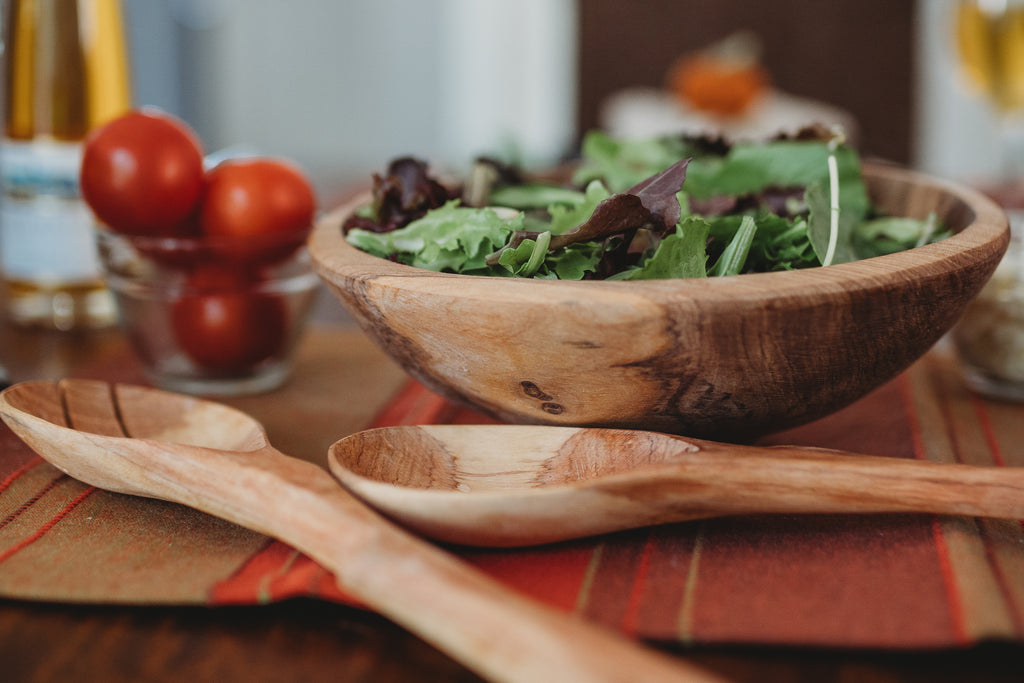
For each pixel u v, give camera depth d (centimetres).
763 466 37
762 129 113
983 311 50
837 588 36
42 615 36
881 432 47
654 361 37
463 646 30
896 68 152
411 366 41
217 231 51
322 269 41
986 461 45
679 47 158
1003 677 34
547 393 39
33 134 60
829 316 36
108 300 61
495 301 36
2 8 60
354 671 34
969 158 166
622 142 54
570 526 37
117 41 62
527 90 201
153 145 50
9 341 59
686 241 39
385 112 212
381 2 203
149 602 36
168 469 39
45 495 42
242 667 34
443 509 36
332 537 35
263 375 53
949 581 36
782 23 154
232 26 206
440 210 43
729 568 37
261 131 215
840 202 48
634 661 28
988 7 71
